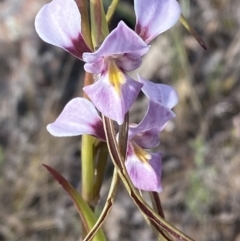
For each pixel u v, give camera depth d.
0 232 0.34
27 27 0.41
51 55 0.40
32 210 0.35
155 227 0.13
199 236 0.33
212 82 0.39
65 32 0.13
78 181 0.37
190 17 0.42
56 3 0.12
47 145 0.37
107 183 0.35
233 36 0.41
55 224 0.34
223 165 0.35
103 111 0.12
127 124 0.12
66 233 0.34
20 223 0.35
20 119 0.39
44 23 0.12
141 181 0.14
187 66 0.38
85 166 0.14
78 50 0.13
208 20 0.42
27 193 0.36
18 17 0.42
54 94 0.39
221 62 0.40
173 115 0.13
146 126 0.13
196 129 0.37
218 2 0.42
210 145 0.36
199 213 0.33
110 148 0.12
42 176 0.36
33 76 0.40
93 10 0.13
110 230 0.34
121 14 0.40
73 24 0.13
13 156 0.38
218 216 0.33
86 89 0.12
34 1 0.42
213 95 0.38
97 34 0.13
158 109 0.13
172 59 0.38
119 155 0.12
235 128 0.36
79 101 0.13
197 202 0.33
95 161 0.14
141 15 0.13
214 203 0.33
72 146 0.38
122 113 0.12
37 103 0.39
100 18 0.13
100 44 0.13
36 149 0.37
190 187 0.34
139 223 0.34
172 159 0.36
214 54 0.41
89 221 0.14
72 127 0.13
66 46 0.13
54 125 0.13
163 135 0.37
